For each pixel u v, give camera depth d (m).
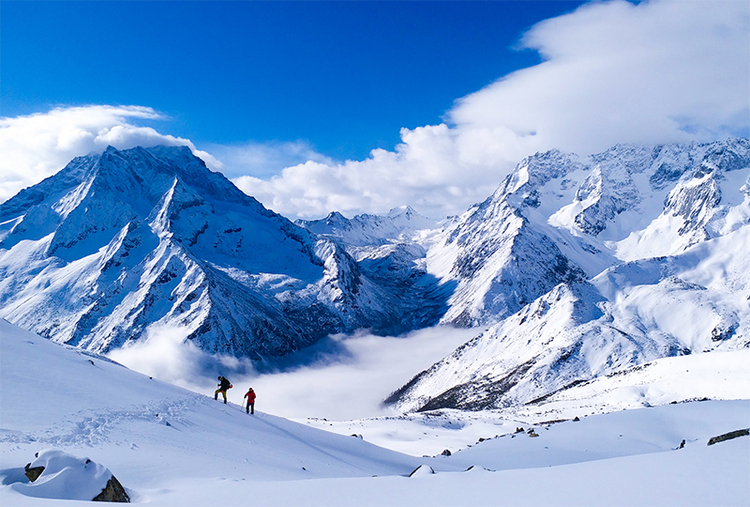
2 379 25.52
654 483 12.23
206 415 31.95
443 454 50.75
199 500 13.60
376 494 13.24
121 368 38.97
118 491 14.44
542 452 43.50
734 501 10.02
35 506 11.70
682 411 50.44
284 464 24.66
